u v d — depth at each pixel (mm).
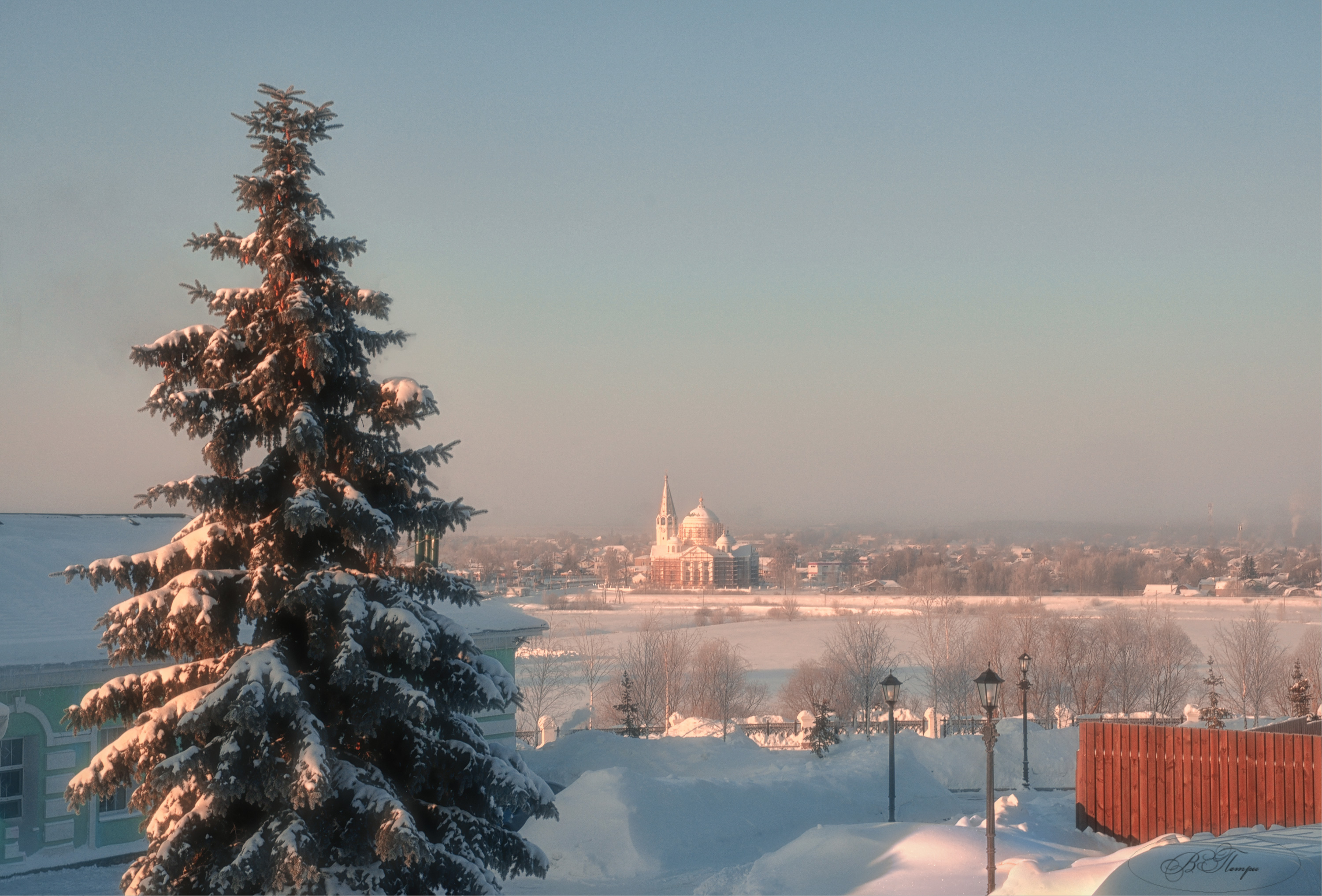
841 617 149625
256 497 12961
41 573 24609
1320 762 19734
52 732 20891
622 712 50094
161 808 12109
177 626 12047
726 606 199625
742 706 66750
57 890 19234
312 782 11070
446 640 13305
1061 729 39969
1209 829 20922
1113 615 108312
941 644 89812
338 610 12406
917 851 17797
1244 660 65188
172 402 12234
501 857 13312
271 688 11516
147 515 30219
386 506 13430
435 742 12992
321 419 13000
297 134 13039
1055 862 17219
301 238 12703
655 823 22594
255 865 11172
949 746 36406
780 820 25594
